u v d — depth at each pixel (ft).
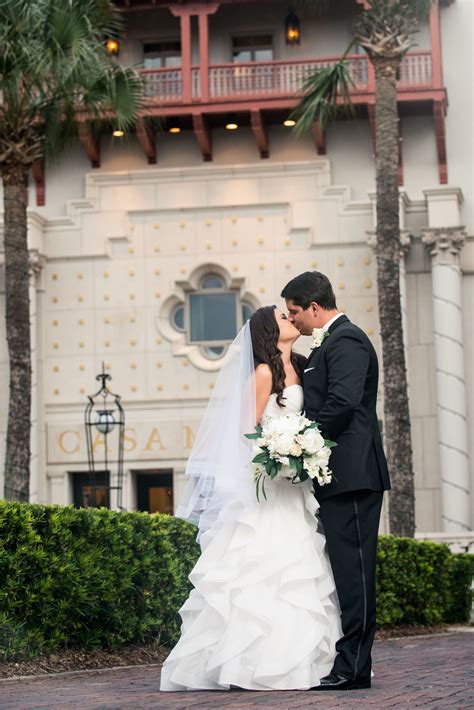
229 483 23.77
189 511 24.97
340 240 99.45
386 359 74.33
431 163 102.27
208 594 23.17
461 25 104.06
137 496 101.71
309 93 84.17
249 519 23.53
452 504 94.68
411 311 99.09
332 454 23.29
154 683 26.76
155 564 37.78
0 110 74.74
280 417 23.88
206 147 102.06
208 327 101.24
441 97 98.84
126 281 101.50
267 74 101.09
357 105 99.86
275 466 23.09
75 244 101.76
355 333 23.52
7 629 31.04
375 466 23.39
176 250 101.35
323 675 22.93
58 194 104.63
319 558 23.48
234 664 22.50
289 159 102.89
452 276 97.19
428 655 37.99
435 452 97.19
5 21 71.72
